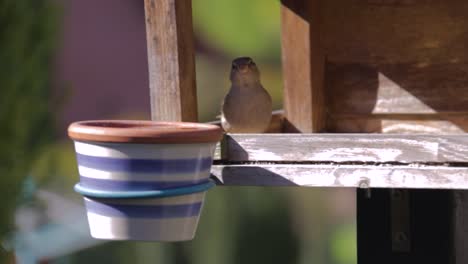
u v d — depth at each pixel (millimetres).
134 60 12859
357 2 9484
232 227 13609
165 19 8062
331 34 9609
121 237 7109
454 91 9273
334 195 14141
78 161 7207
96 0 12844
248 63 9289
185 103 8109
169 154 7008
